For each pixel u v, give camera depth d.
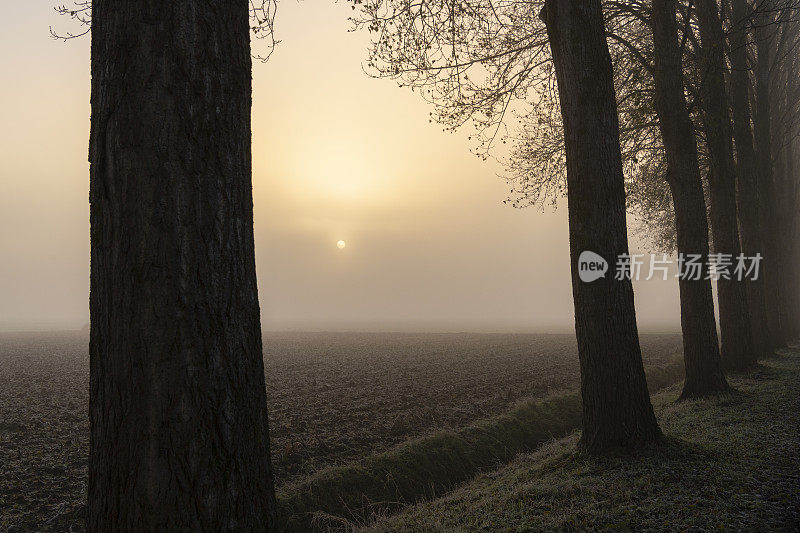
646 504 5.12
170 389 2.37
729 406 9.99
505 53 11.44
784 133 23.42
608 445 6.90
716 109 13.80
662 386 19.00
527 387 17.86
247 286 2.68
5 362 32.50
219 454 2.44
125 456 2.36
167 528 2.30
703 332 11.51
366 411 14.64
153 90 2.48
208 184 2.54
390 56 9.64
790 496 5.05
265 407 2.76
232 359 2.54
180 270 2.43
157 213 2.43
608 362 7.00
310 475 9.02
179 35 2.54
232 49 2.73
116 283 2.45
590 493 5.60
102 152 2.53
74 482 8.80
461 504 6.39
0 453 10.57
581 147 7.16
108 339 2.46
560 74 7.40
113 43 2.56
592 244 7.08
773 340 20.75
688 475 5.88
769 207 20.61
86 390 19.70
